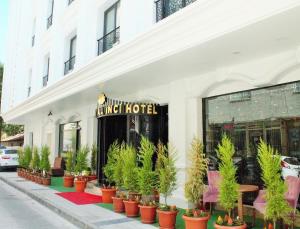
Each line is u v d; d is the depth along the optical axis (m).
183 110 8.77
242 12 5.39
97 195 10.46
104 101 10.66
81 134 15.11
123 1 10.16
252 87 7.44
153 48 7.43
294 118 6.69
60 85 12.84
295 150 6.62
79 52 13.10
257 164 7.32
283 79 6.82
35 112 18.14
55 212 8.51
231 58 7.04
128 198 7.50
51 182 14.03
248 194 7.46
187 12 6.40
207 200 6.81
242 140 7.71
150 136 10.06
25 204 9.75
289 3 4.70
